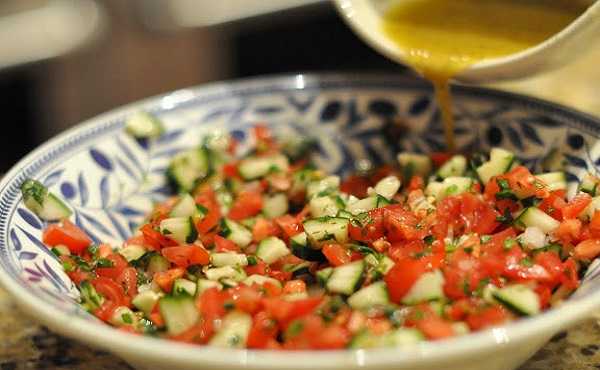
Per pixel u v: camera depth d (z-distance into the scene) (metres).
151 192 0.58
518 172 0.51
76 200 0.53
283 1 1.03
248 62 1.07
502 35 0.54
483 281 0.44
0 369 0.48
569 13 0.53
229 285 0.46
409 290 0.44
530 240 0.47
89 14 1.02
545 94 0.68
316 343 0.40
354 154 0.61
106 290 0.47
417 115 0.59
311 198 0.54
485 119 0.57
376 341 0.40
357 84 0.61
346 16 0.56
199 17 1.02
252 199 0.56
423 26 0.56
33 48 0.96
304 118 0.61
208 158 0.59
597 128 0.52
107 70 1.04
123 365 0.48
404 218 0.48
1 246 0.45
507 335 0.37
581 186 0.51
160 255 0.50
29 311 0.41
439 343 0.37
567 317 0.38
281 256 0.50
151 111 0.59
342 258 0.48
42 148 0.53
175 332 0.45
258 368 0.37
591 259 0.46
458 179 0.53
